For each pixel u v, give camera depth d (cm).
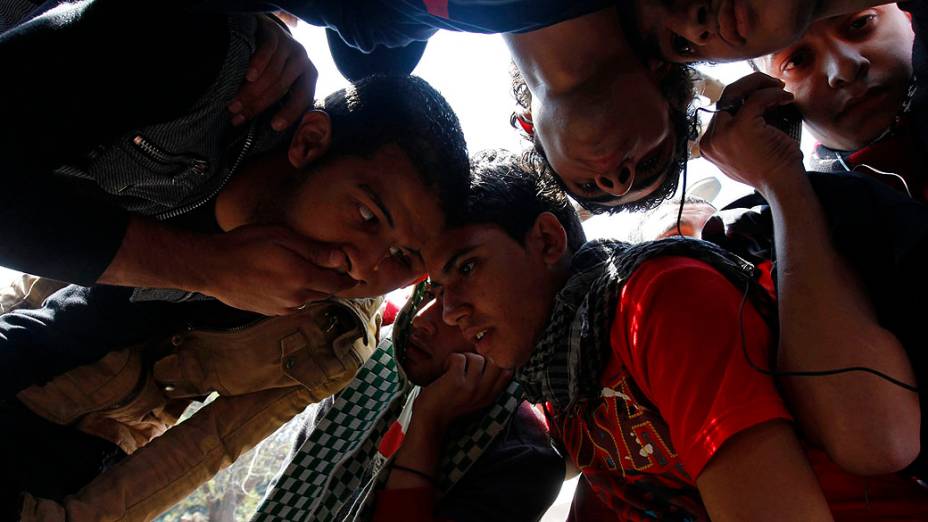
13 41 161
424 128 196
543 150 196
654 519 177
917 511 159
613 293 170
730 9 146
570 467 235
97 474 235
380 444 225
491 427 218
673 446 163
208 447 234
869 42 178
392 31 171
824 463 165
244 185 203
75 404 229
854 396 144
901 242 153
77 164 175
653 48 165
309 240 192
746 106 169
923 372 151
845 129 183
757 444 141
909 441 145
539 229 198
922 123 168
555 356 181
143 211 195
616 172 172
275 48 185
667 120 176
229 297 186
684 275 160
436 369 229
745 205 194
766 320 162
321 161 197
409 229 197
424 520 206
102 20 165
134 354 235
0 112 157
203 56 173
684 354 151
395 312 274
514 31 156
